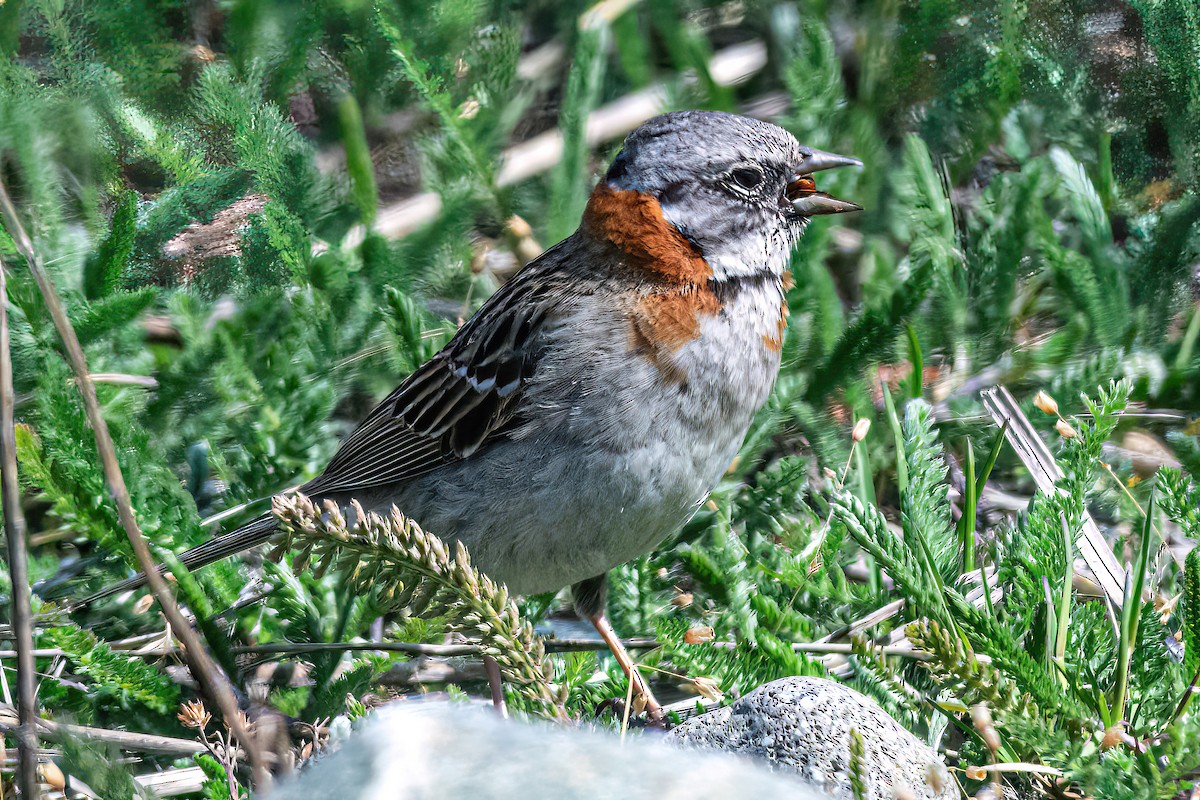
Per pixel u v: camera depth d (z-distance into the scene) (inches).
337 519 175.5
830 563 278.7
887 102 446.6
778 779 148.1
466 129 407.2
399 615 286.7
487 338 259.6
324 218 406.6
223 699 190.1
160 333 378.6
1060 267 370.0
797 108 426.0
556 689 185.9
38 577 297.6
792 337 351.3
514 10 484.1
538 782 140.7
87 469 279.7
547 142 435.8
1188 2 411.5
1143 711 225.3
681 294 250.8
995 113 433.7
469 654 265.7
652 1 452.1
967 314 374.9
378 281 376.8
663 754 148.1
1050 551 245.4
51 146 393.1
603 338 247.3
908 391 338.3
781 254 268.2
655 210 253.0
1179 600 253.1
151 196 411.2
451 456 261.9
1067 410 343.6
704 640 256.8
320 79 458.0
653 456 248.1
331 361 353.1
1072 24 443.5
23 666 196.9
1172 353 364.8
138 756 246.2
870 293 376.2
